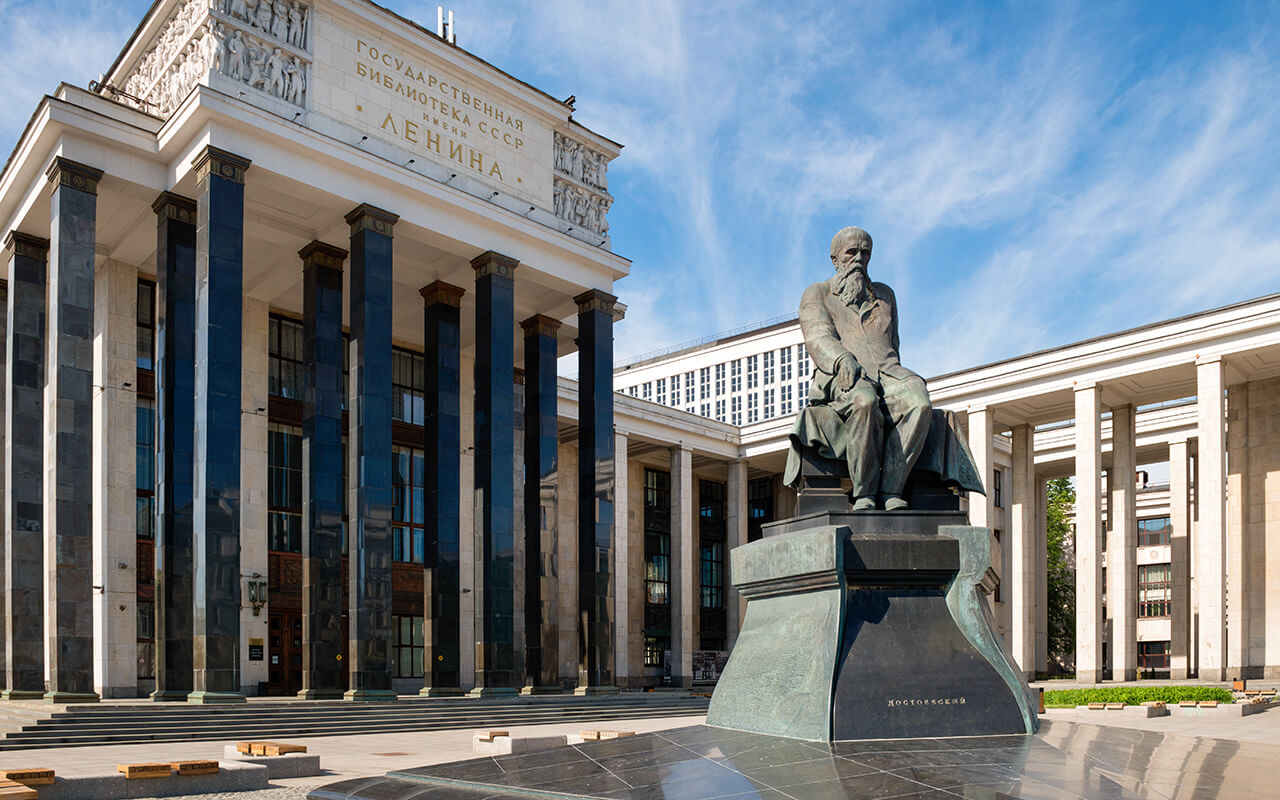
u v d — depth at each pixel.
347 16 36.03
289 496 41.12
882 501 12.02
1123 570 53.78
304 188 33.97
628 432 57.94
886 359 12.75
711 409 134.50
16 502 31.92
